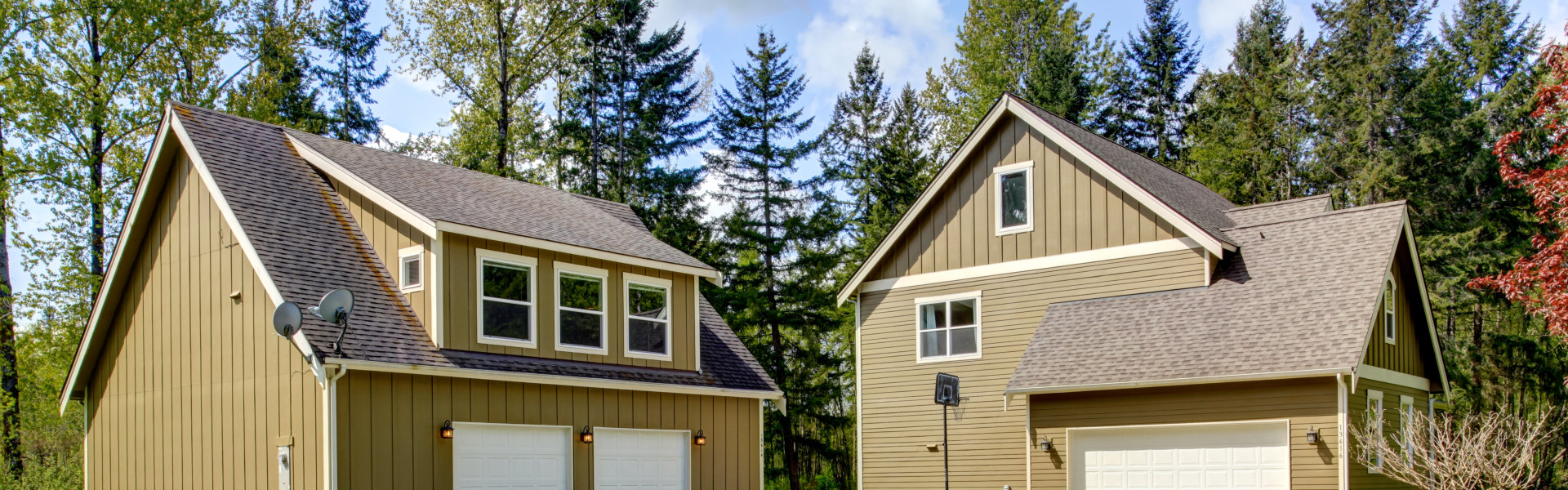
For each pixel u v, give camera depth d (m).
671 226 38.22
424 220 16.94
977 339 21.86
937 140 47.25
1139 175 21.66
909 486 22.36
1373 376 17.91
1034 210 21.62
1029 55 45.69
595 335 19.42
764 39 42.34
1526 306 19.00
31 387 29.19
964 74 48.09
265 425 15.94
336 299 15.28
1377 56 36.78
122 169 27.80
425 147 41.62
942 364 22.30
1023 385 19.20
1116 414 18.75
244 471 16.17
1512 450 17.33
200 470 16.97
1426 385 20.86
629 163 40.62
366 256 17.91
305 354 15.03
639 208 39.34
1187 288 19.56
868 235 40.69
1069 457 19.27
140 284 18.81
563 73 41.91
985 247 22.16
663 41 40.97
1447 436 16.78
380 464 15.48
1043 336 20.09
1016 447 20.78
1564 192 18.17
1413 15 40.81
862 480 23.14
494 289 17.88
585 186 40.12
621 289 20.16
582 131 40.66
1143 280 20.09
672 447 20.48
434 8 39.09
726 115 42.03
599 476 18.88
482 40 39.75
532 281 18.52
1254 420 17.23
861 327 23.84
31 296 26.95
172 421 17.69
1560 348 29.64
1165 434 18.33
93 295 27.77
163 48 28.19
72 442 31.69
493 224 18.11
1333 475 16.33
